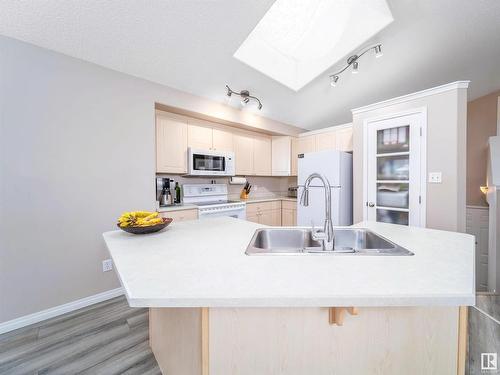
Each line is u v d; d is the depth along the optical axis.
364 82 3.01
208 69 2.42
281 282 0.68
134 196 2.31
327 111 3.74
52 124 1.85
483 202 3.42
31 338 1.60
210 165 3.14
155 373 1.32
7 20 1.57
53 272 1.87
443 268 0.79
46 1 1.50
